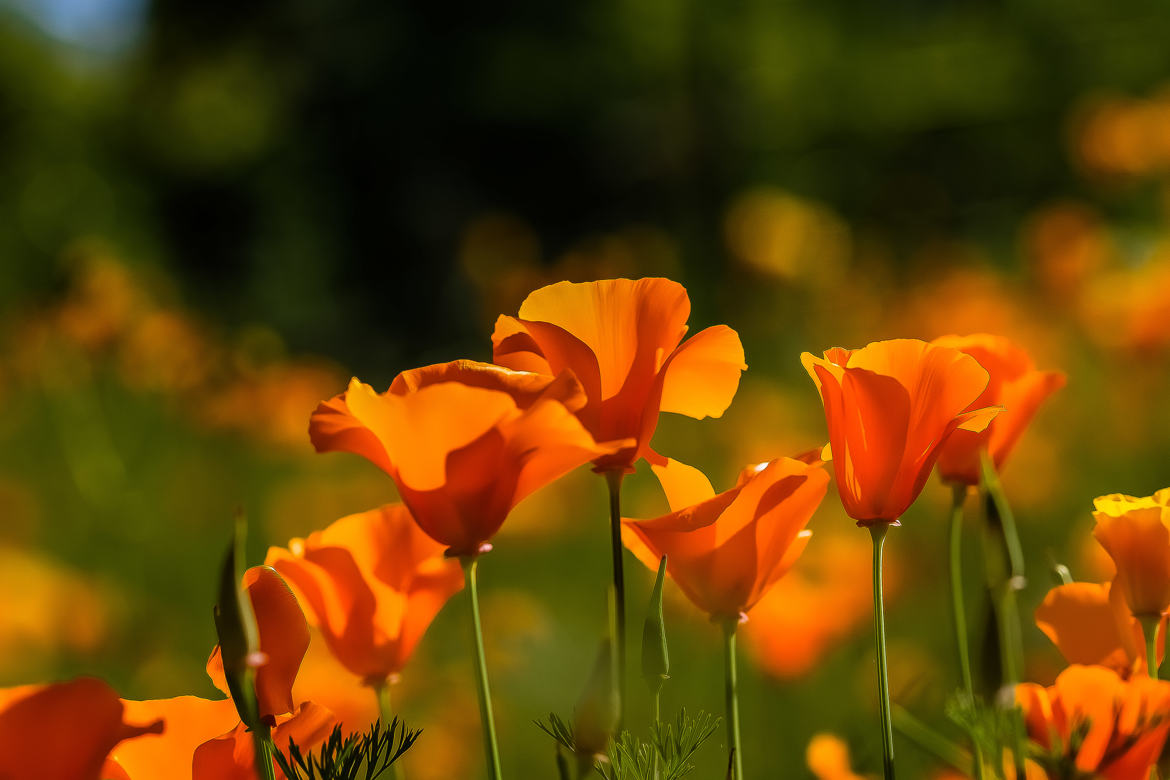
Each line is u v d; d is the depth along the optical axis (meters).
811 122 23.86
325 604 2.26
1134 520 1.93
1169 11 22.28
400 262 31.47
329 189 31.81
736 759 2.03
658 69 26.78
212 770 1.71
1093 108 20.47
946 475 2.33
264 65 33.25
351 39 31.98
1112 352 8.32
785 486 2.00
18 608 5.84
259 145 31.75
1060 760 1.85
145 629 6.61
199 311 23.59
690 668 5.36
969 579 5.83
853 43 24.92
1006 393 2.31
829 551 4.88
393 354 28.94
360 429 1.82
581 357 1.93
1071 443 8.23
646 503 8.73
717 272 16.36
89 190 26.61
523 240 19.41
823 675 4.48
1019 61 22.80
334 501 9.41
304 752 1.97
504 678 5.21
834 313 13.55
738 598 2.04
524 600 5.95
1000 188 22.11
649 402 1.98
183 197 31.09
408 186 31.44
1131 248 11.34
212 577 8.82
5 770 1.53
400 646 2.29
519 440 1.75
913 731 2.37
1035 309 10.95
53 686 1.54
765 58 24.47
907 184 22.14
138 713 1.62
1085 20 22.67
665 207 26.05
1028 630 4.56
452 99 31.06
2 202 24.02
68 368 10.74
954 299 10.98
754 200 14.53
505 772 4.86
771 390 10.73
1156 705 1.85
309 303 29.27
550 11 30.34
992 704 1.96
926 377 1.86
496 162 31.27
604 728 1.77
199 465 11.34
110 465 10.20
